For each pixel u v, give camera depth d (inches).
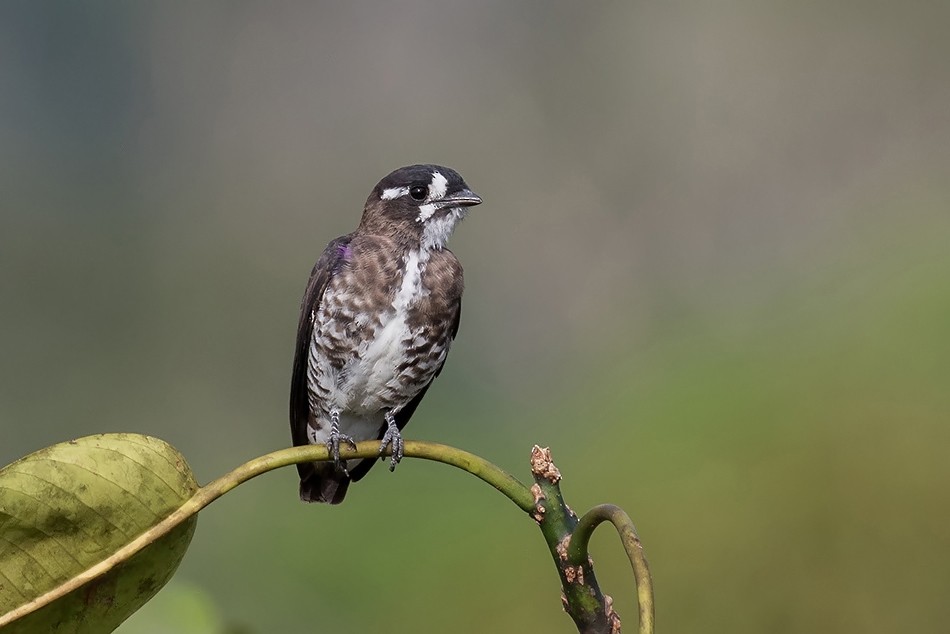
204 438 620.7
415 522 430.0
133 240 703.7
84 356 642.8
